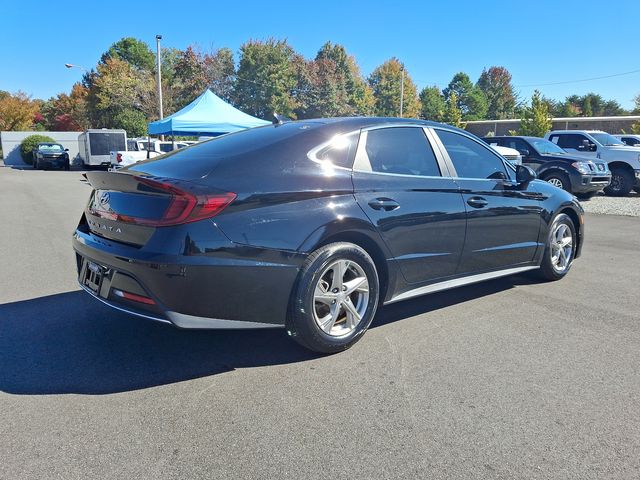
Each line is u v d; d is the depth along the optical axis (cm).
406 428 253
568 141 1540
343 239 337
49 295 469
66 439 242
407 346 355
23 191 1549
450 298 466
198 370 316
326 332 329
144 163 371
